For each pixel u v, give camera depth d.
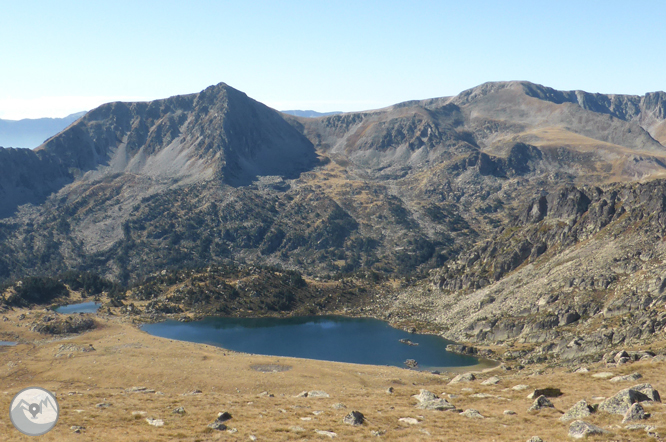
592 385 75.25
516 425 57.19
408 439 53.88
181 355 158.75
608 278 190.00
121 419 64.38
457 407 70.12
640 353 97.56
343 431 57.12
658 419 50.81
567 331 174.00
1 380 141.75
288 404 77.50
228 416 63.38
